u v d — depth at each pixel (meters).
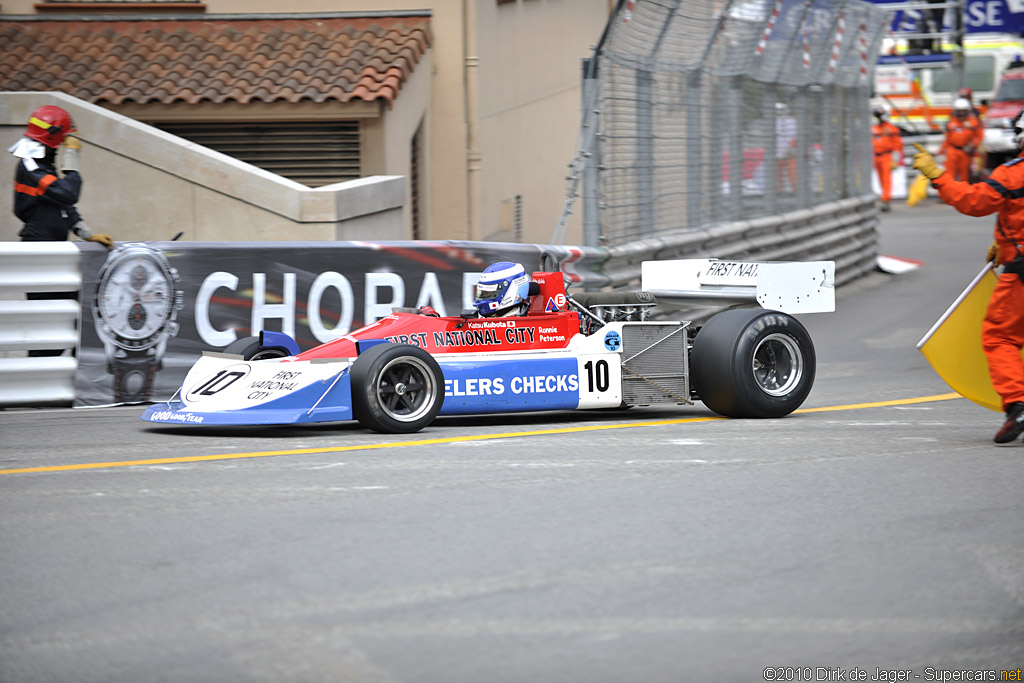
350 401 30.92
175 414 30.92
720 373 34.50
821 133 71.81
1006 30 138.38
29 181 38.16
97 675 15.09
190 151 48.78
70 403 37.69
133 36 63.44
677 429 32.69
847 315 61.53
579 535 20.91
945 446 29.45
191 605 17.45
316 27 64.00
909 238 95.31
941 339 30.38
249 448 29.39
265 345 33.81
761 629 16.55
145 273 38.22
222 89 58.62
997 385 29.50
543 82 81.88
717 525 21.56
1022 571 19.02
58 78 59.81
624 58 51.38
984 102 137.38
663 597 17.73
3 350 36.72
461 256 43.25
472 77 67.25
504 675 15.01
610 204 51.16
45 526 21.73
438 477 25.58
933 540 20.67
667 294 38.00
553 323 34.22
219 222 48.72
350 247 41.09
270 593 17.92
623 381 34.81
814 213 68.88
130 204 49.56
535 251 45.66
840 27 72.81
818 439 30.64
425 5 66.38
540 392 33.59
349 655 15.60
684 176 56.88
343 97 57.59
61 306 37.22
